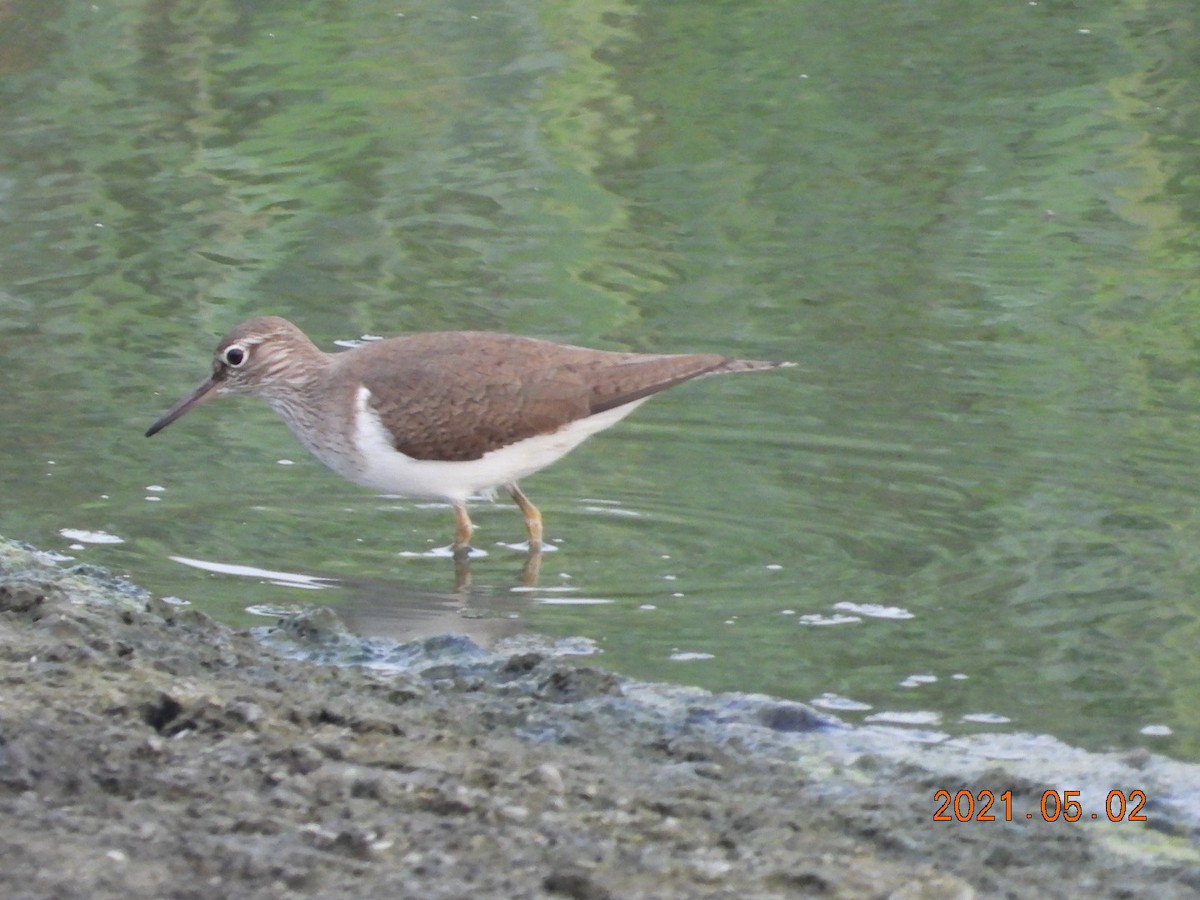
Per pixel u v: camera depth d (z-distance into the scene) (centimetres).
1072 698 1055
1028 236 1911
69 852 730
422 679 1045
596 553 1297
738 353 1650
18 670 936
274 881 724
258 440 1520
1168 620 1164
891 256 1869
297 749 863
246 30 2448
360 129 2181
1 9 2455
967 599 1202
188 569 1245
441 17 2506
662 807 841
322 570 1259
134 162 2084
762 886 759
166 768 830
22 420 1518
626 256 1878
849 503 1373
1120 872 813
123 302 1767
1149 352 1647
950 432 1495
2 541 1240
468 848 772
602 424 1360
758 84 2312
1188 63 2347
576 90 2295
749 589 1227
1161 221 1938
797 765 939
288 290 1794
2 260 1847
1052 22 2505
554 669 1041
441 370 1332
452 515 1389
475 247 1892
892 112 2225
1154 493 1371
